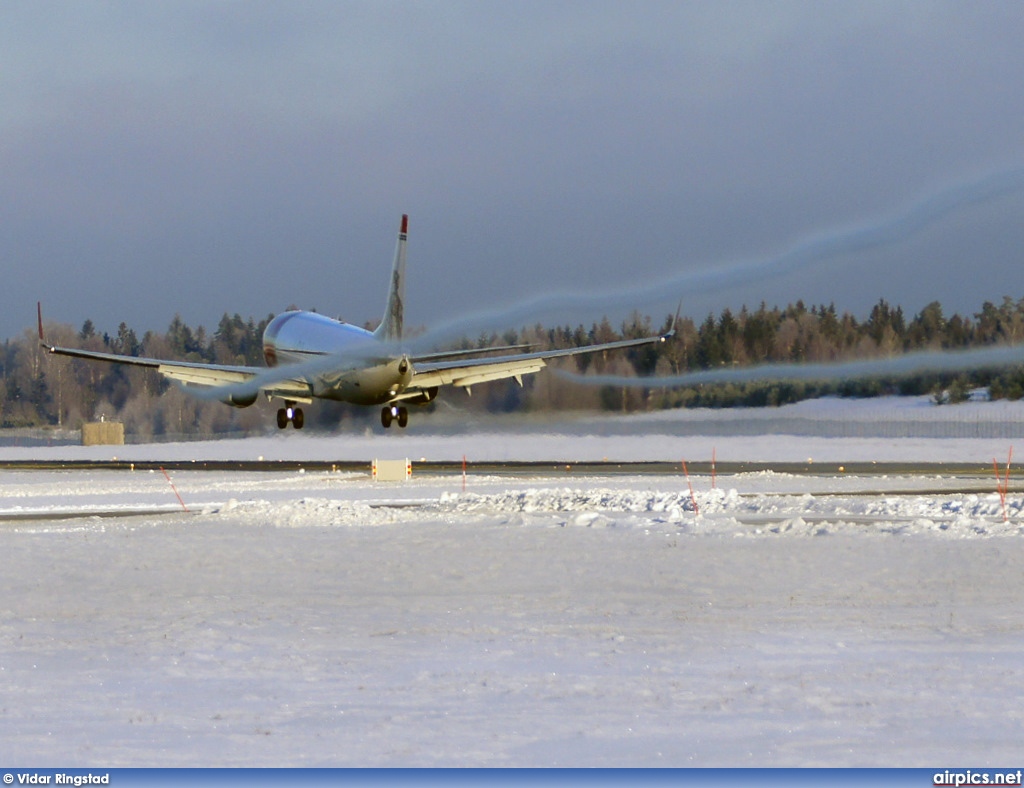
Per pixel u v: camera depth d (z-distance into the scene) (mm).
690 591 82562
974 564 94812
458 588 84688
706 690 51906
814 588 83562
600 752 42125
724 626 68562
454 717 47344
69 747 43094
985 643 62844
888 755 41688
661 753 42000
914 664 57281
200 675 55781
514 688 52531
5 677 55656
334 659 59344
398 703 49781
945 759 41156
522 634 66188
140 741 43844
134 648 62594
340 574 92188
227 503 160000
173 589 84688
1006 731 44812
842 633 66125
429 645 63031
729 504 152250
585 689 52250
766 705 49031
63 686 53562
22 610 75625
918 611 73625
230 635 66188
